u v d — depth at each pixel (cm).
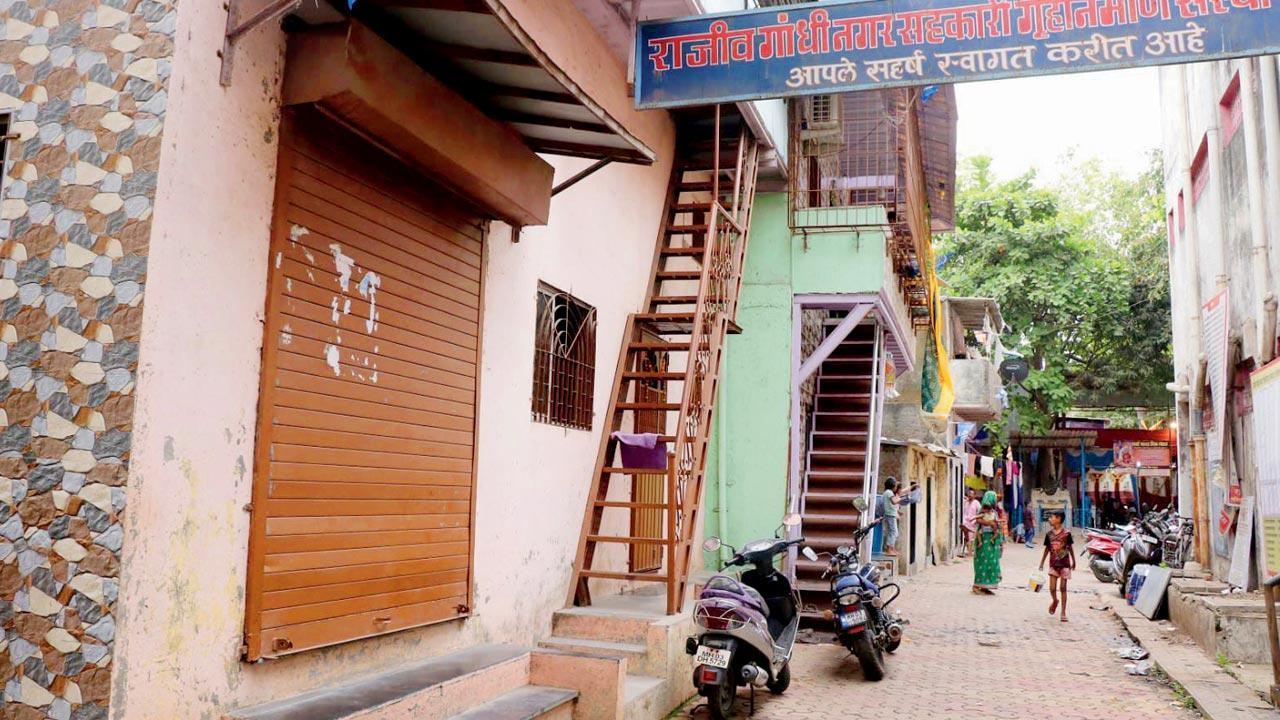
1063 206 3117
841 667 851
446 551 545
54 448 350
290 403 423
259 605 402
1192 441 1275
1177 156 1413
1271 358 854
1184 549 1341
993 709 693
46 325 359
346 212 462
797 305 1062
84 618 336
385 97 423
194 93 371
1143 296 2802
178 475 362
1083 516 3522
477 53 469
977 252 2836
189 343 368
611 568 821
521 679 551
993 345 2516
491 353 606
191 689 369
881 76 539
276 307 413
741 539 1040
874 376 1270
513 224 609
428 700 457
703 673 616
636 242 875
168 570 357
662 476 961
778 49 556
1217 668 801
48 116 374
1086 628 1116
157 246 353
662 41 577
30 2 385
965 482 2470
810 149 1147
